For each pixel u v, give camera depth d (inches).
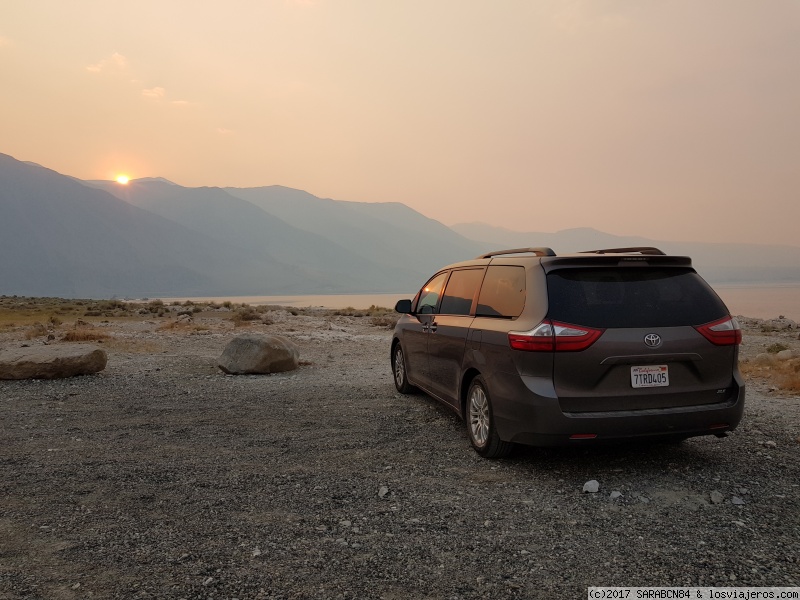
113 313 1486.2
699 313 188.7
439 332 256.7
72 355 398.3
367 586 118.8
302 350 615.2
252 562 129.7
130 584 118.8
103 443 235.1
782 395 338.3
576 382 179.0
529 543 140.6
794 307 5812.0
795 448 221.0
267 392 348.5
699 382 186.9
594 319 180.4
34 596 113.4
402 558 132.3
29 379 386.6
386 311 1594.5
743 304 6988.2
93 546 137.9
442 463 207.0
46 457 214.8
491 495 174.4
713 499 167.5
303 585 119.0
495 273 222.7
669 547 137.8
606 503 167.3
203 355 538.0
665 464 203.0
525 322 186.1
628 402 181.2
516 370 186.2
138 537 143.6
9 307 1786.4
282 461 210.2
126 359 503.5
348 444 232.8
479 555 134.0
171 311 1581.0
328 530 148.5
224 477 191.9
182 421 273.9
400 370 337.7
